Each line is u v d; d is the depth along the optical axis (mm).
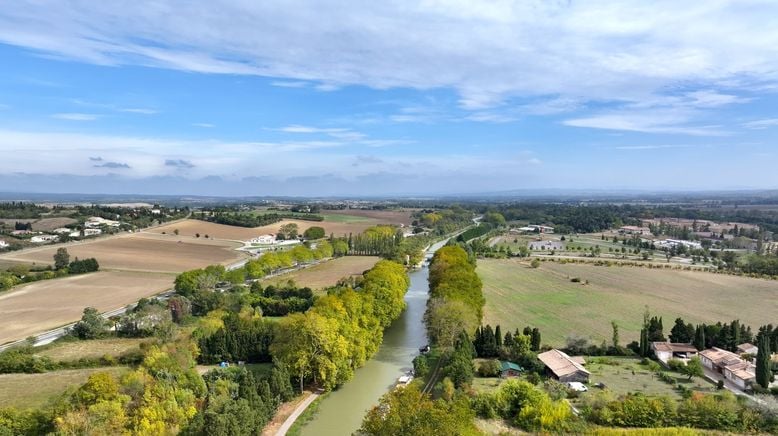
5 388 87688
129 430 66000
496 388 87438
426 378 95438
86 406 69062
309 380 95188
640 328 133250
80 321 123625
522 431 73750
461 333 104688
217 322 117750
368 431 62156
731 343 113125
